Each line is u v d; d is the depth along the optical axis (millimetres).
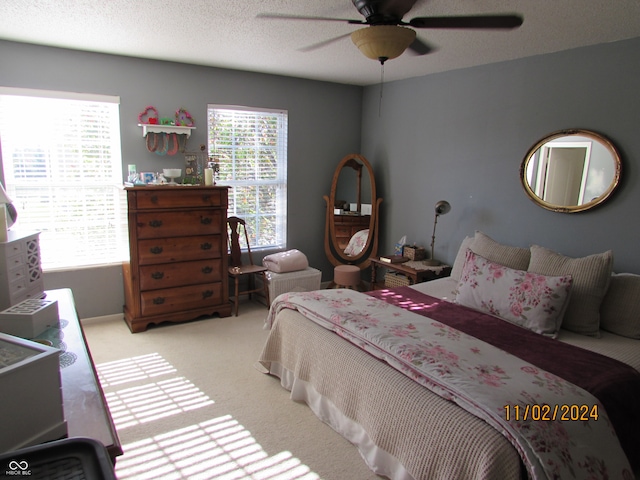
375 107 4727
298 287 4262
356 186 4832
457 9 2281
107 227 3732
